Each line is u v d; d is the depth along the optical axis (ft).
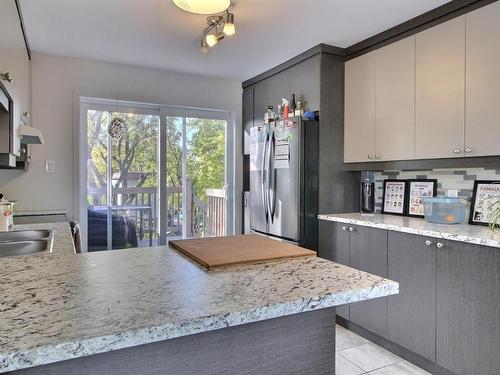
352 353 8.17
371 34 9.37
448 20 7.75
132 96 12.44
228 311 2.52
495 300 6.12
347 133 10.35
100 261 4.05
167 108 13.42
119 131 12.72
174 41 10.02
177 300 2.74
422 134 8.29
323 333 3.65
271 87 12.29
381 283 3.19
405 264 7.74
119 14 8.35
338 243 9.56
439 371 7.18
